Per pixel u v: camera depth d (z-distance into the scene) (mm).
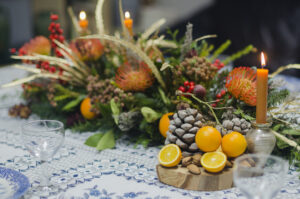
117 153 1460
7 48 4762
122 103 1508
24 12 4941
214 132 1250
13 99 2033
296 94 1430
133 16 6137
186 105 1386
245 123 1323
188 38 1545
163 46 1630
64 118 1727
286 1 3658
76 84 1738
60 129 1200
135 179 1287
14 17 4891
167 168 1259
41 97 1825
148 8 6270
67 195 1208
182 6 5711
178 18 5758
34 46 1769
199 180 1220
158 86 1557
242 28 4012
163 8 6199
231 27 4164
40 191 1222
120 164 1380
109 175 1312
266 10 3783
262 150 1261
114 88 1545
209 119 1427
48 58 1663
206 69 1468
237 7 4066
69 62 1700
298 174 1297
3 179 1226
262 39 3795
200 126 1286
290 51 3576
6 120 1784
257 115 1262
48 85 1721
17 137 1594
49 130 1188
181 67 1497
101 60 1732
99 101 1571
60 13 5152
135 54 1553
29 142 1185
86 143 1512
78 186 1252
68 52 1711
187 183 1229
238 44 4078
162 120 1458
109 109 1535
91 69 1714
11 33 4832
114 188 1240
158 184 1261
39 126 1247
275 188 1026
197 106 1412
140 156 1435
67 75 1723
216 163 1229
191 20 5219
